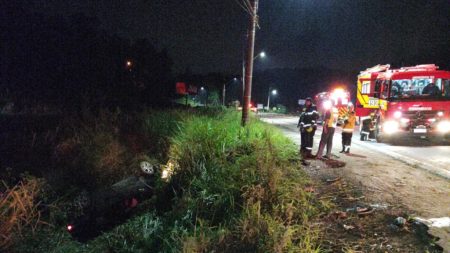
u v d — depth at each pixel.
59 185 11.52
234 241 6.43
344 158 12.95
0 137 14.52
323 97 26.08
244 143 11.48
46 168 12.53
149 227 8.40
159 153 13.54
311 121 12.44
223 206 7.92
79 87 35.28
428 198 8.54
